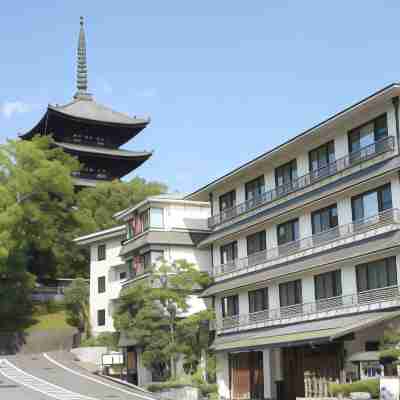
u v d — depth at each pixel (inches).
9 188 3282.5
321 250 1786.4
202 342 2100.1
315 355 1743.4
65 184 3405.5
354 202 1713.8
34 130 4165.8
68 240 3565.5
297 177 1931.6
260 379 1958.7
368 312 1592.0
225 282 2174.0
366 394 1334.9
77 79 4409.5
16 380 2114.9
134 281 2388.0
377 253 1566.2
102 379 2191.2
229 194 2269.9
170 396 1867.6
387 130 1616.6
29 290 3257.9
